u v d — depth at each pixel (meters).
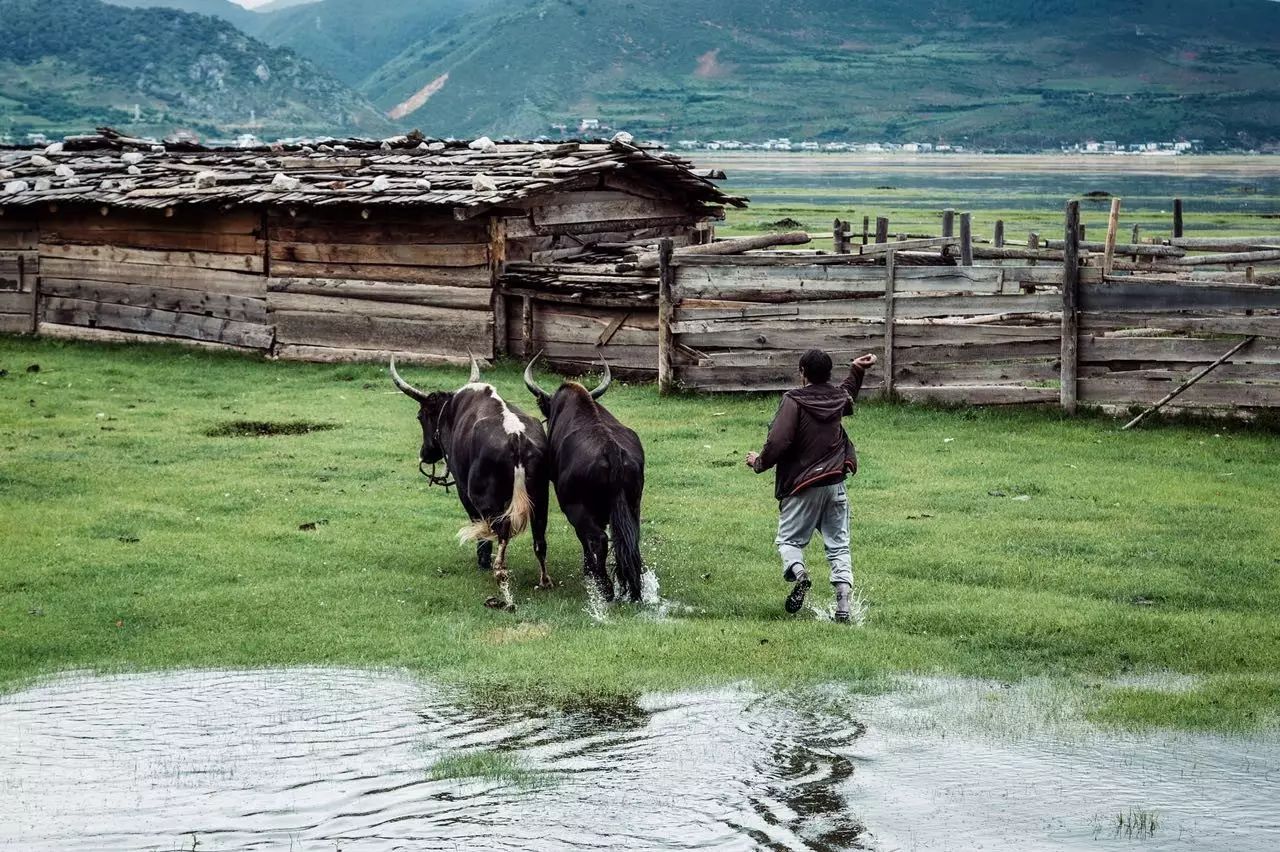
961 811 7.51
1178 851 7.01
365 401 22.23
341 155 29.77
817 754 8.34
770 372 21.19
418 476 16.88
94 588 12.11
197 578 12.48
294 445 18.61
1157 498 14.91
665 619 11.20
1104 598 11.63
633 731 8.74
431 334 25.84
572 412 11.81
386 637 10.79
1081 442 17.77
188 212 28.42
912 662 9.96
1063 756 8.24
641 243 27.48
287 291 27.31
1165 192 130.12
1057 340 19.31
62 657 10.38
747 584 12.18
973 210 88.12
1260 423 18.20
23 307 30.88
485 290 25.16
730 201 30.66
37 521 14.44
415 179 26.03
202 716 9.13
